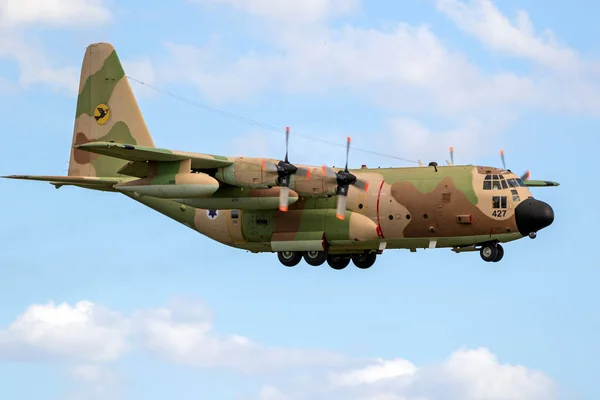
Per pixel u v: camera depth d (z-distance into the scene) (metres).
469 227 54.91
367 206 56.31
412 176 56.50
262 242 58.50
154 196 52.94
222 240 59.53
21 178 55.16
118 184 53.66
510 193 54.38
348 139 55.34
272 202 54.50
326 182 54.31
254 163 53.47
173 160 52.38
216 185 51.75
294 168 54.06
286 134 54.41
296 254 58.28
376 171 57.75
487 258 56.00
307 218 56.97
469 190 54.88
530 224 53.81
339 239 56.72
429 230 55.62
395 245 57.31
